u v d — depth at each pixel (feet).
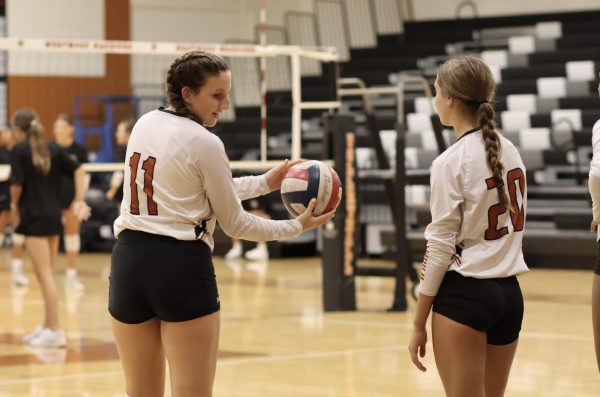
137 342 14.06
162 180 13.58
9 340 30.48
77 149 45.98
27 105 70.49
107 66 71.87
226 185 13.70
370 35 72.02
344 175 35.45
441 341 13.60
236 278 47.75
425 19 70.13
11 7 69.36
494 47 63.67
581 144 53.62
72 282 43.98
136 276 13.60
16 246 45.70
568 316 34.40
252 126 65.41
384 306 37.40
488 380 14.11
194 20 73.87
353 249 36.11
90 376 24.95
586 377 24.31
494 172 13.39
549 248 47.57
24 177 28.43
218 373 24.98
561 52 60.39
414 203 43.32
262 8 47.96
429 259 13.51
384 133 56.18
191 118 13.94
